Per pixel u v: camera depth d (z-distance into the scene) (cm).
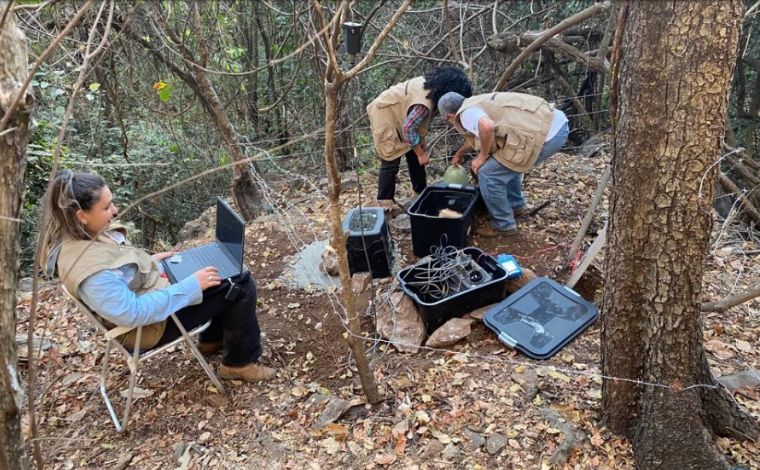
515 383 280
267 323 346
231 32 692
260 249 436
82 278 220
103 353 321
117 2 442
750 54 809
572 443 246
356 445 254
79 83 142
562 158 564
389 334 322
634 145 202
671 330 217
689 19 180
